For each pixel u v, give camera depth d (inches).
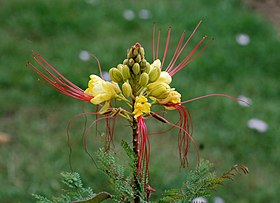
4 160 209.0
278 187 202.7
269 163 216.7
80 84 249.8
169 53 282.4
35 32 296.8
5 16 309.1
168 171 204.8
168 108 82.6
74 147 214.8
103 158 80.9
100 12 320.8
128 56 79.7
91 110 237.1
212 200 190.9
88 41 292.0
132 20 313.3
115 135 222.8
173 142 223.6
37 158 210.1
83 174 199.6
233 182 203.3
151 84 80.7
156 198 186.9
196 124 234.4
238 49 290.8
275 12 347.3
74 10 320.8
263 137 227.6
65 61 267.4
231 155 218.7
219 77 266.8
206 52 287.9
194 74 265.9
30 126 229.5
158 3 339.6
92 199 77.2
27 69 258.8
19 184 197.0
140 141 80.1
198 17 320.5
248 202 197.0
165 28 309.9
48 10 314.3
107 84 80.4
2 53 274.1
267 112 244.2
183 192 80.3
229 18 322.3
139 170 78.9
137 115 77.9
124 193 79.7
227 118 236.8
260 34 309.1
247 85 262.5
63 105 241.1
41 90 245.9
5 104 239.8
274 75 275.0
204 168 81.6
